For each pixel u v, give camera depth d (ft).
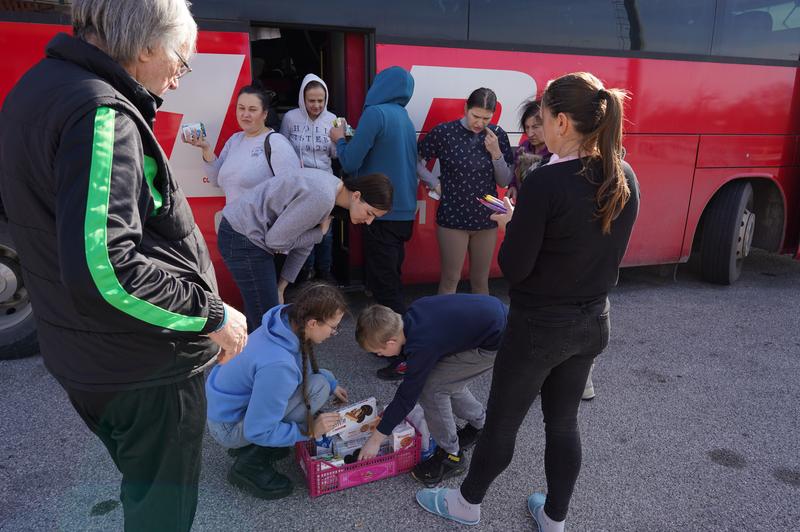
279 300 10.46
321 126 13.44
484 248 12.84
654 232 17.08
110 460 8.91
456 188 12.33
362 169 12.07
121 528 7.53
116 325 4.13
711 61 16.33
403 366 11.76
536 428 10.17
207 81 12.05
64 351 4.51
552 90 5.91
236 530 7.52
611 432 10.16
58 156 3.88
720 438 10.05
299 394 8.31
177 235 4.84
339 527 7.65
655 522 7.97
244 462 8.15
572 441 6.91
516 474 8.91
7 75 10.86
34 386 11.05
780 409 11.07
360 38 13.44
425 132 13.92
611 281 6.19
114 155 3.94
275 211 9.33
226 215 9.71
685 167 16.83
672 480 8.89
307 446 8.53
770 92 17.28
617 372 12.50
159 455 4.97
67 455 8.99
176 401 4.83
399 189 11.90
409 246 14.66
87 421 5.01
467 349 8.17
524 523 7.86
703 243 18.52
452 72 13.80
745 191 17.70
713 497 8.51
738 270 19.08
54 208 4.14
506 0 13.96
